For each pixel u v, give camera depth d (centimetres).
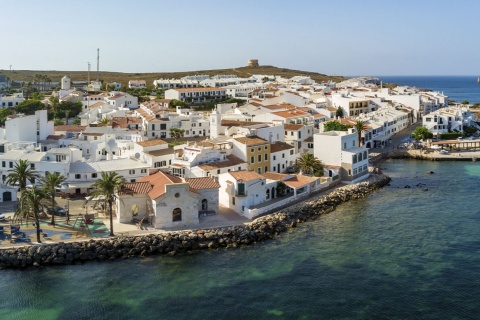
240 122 18700
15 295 8012
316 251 9669
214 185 11562
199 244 9869
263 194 12325
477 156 19550
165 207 10406
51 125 18675
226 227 10525
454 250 9581
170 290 8125
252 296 7888
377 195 14150
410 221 11506
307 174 14838
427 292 7888
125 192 10762
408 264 8962
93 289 8188
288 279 8450
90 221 10712
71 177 13012
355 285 8188
